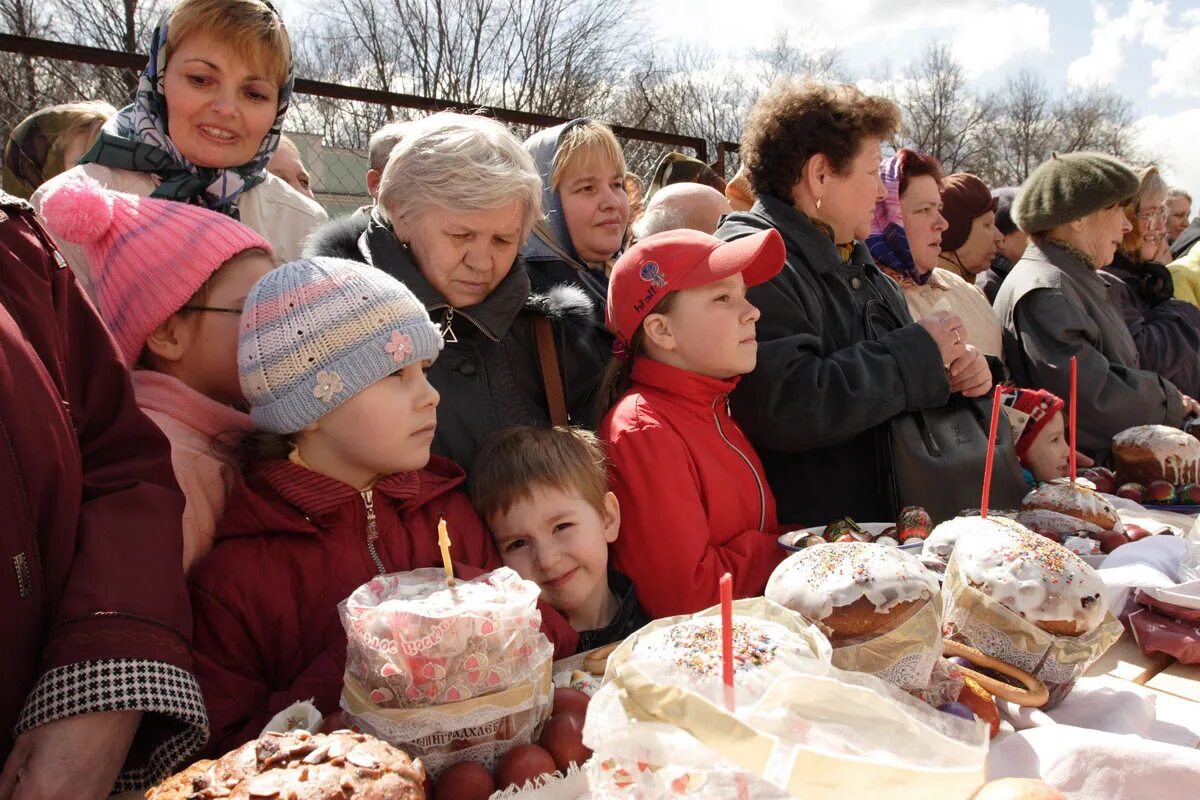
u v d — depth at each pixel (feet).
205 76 6.70
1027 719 4.62
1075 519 7.23
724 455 6.55
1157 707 5.09
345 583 4.73
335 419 4.71
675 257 6.51
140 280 5.06
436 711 3.62
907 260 10.96
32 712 3.52
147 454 4.38
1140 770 3.94
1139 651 5.82
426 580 4.19
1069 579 4.71
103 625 3.67
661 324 6.59
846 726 3.29
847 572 4.37
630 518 6.07
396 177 6.10
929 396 7.25
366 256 6.30
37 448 3.71
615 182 8.75
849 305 8.11
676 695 3.34
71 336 4.25
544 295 7.04
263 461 4.82
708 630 3.78
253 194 7.91
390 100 13.34
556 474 5.59
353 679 3.84
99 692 3.54
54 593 3.81
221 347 5.16
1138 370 10.85
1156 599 5.71
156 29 6.88
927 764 3.18
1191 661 5.47
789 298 7.53
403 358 4.71
